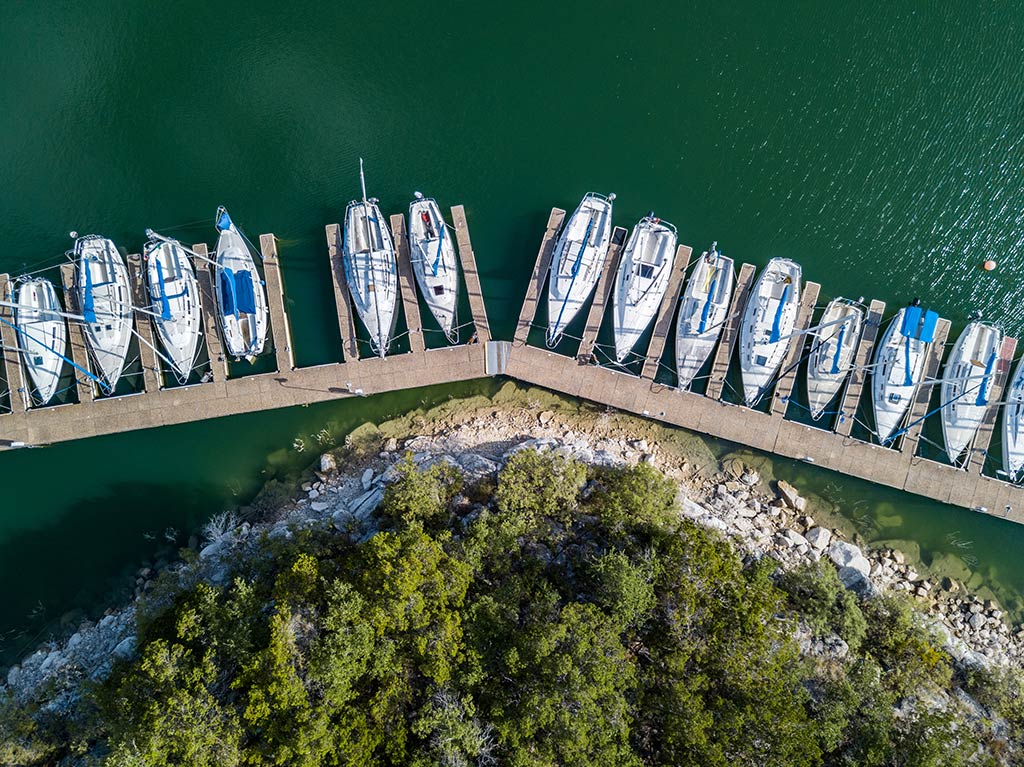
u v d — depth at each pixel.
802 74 33.94
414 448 31.97
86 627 31.17
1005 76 33.22
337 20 34.44
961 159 33.19
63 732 25.89
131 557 32.25
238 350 32.28
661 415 32.50
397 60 34.41
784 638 23.72
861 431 32.16
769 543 30.69
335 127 34.03
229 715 21.28
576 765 19.80
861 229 33.19
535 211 33.62
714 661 22.47
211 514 32.41
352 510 30.11
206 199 33.47
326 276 33.19
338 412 33.12
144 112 33.81
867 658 25.22
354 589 23.19
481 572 24.91
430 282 32.47
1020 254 32.59
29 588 32.12
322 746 20.12
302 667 21.72
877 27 33.72
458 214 33.34
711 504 31.50
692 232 33.34
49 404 32.53
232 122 33.91
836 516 32.31
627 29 34.16
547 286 32.97
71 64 33.81
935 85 33.53
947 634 29.78
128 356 32.62
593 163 33.84
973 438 31.66
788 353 32.25
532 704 20.53
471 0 34.41
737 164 33.69
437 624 22.44
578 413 33.09
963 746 22.86
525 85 34.22
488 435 32.50
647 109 34.00
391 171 33.84
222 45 34.12
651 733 22.03
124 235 33.19
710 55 34.12
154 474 32.75
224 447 32.91
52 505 32.62
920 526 32.12
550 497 26.89
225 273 31.98
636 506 26.59
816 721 22.34
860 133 33.59
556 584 25.38
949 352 32.28
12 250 32.94
